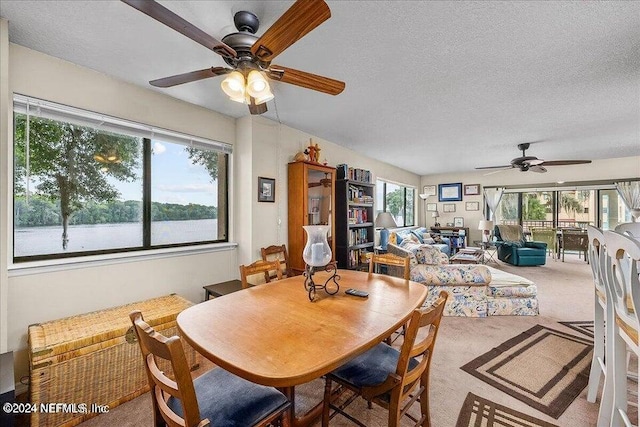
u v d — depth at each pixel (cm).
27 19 159
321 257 167
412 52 194
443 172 769
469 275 314
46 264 194
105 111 226
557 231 653
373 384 124
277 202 346
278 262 220
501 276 344
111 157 240
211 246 300
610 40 181
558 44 185
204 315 135
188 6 150
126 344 180
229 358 97
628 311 120
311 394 182
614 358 134
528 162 439
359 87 247
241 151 325
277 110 303
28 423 158
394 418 112
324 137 412
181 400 82
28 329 181
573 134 391
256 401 112
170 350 79
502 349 240
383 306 147
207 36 123
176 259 274
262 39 128
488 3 148
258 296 164
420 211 821
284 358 97
